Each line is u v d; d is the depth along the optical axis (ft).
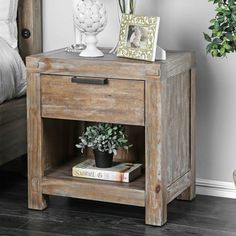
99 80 11.30
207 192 12.84
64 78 11.56
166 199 11.51
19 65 12.98
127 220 11.69
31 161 12.00
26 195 12.75
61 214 11.93
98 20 11.56
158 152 11.20
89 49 11.73
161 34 12.76
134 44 11.44
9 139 12.85
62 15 13.32
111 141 11.93
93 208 12.18
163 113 11.17
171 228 11.40
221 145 12.72
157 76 11.01
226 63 12.47
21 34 13.42
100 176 11.87
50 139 12.31
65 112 11.66
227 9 10.53
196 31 12.56
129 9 12.05
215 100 12.63
